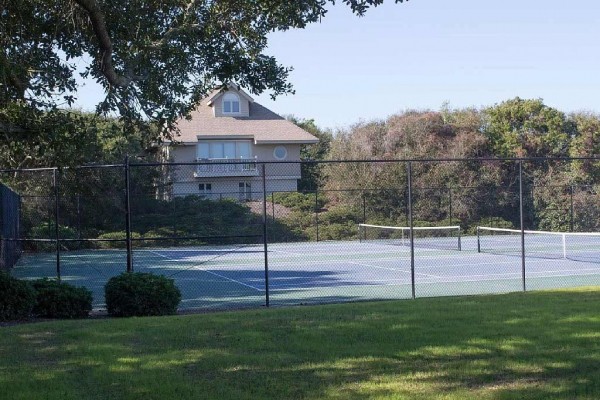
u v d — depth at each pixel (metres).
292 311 12.41
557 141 49.75
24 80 11.91
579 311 11.58
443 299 13.95
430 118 48.00
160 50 12.81
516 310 11.78
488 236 41.41
